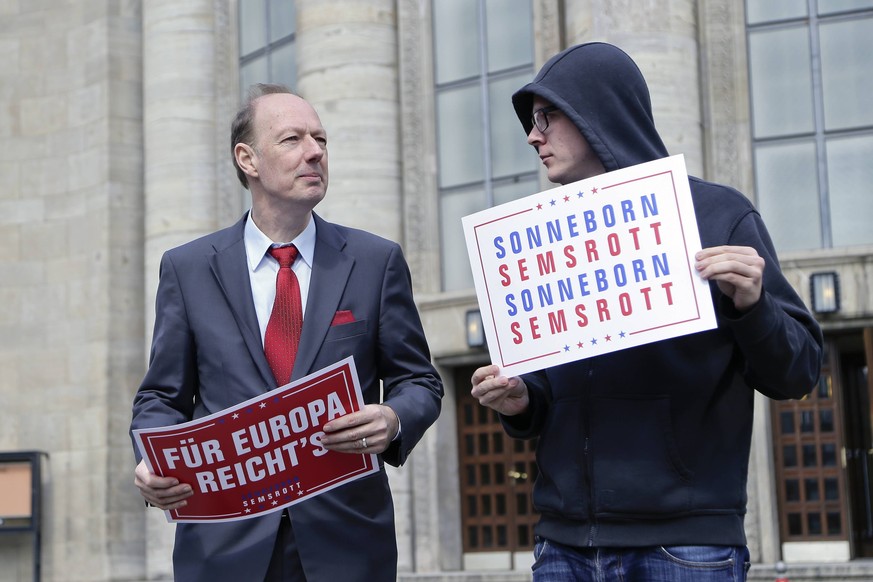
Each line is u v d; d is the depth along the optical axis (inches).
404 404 176.1
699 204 167.8
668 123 517.0
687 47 524.4
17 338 749.3
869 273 495.5
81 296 735.7
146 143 712.4
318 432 167.3
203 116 700.0
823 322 503.2
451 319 570.6
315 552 178.4
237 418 166.1
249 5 693.3
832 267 500.7
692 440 163.2
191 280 188.9
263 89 190.4
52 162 754.2
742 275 149.6
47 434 734.5
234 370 183.2
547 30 573.3
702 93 538.6
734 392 165.8
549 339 165.0
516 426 175.8
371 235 193.5
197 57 701.3
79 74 749.3
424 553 574.2
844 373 530.9
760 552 505.0
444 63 602.5
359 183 597.0
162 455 167.9
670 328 158.1
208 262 189.2
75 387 730.2
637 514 162.2
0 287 755.4
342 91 601.6
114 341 719.7
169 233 692.1
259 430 167.0
